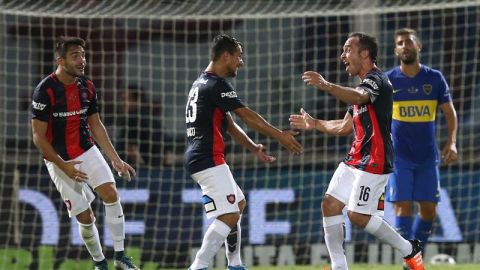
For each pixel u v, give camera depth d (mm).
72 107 27375
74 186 27875
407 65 31016
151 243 40469
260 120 25078
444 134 44375
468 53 47344
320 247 40625
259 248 40656
